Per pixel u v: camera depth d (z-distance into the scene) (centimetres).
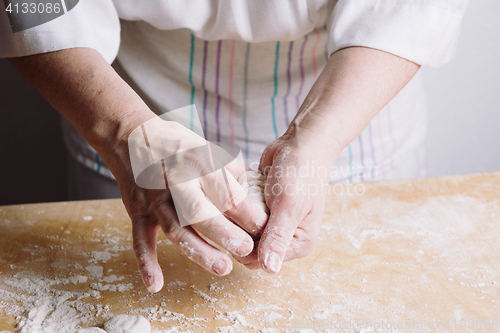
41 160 197
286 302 62
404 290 64
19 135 190
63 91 67
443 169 194
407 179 96
